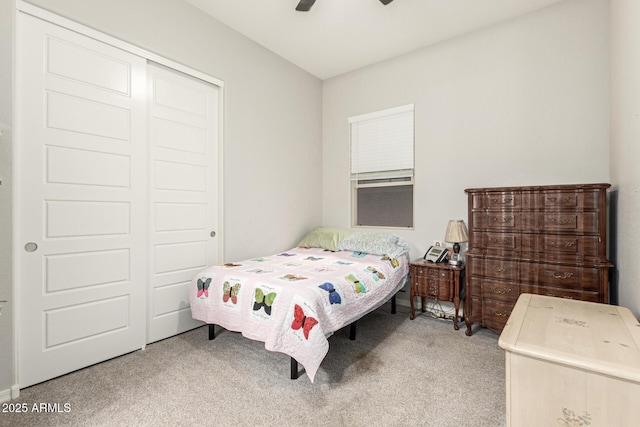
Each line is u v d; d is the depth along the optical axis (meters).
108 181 2.26
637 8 1.62
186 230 2.81
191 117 2.84
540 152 2.79
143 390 1.88
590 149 2.57
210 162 3.01
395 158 3.69
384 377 2.03
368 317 3.23
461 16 2.87
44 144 1.96
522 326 1.35
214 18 2.93
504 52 2.95
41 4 1.91
